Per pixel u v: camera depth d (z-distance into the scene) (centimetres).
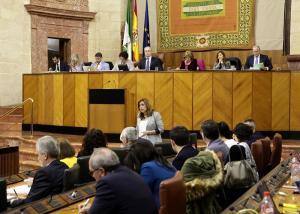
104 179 327
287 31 1364
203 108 1020
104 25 1530
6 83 1356
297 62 1058
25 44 1393
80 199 430
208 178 398
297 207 383
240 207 361
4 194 371
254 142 631
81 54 1509
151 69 1067
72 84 1102
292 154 682
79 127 1096
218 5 1391
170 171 396
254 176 496
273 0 1346
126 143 625
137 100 1028
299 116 1029
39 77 1180
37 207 391
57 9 1434
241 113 1020
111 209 320
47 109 1164
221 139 573
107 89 998
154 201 346
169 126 1029
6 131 1196
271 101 1027
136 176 341
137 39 1384
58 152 442
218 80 1018
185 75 1021
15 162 654
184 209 329
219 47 1394
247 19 1365
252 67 1056
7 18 1353
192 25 1423
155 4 1472
